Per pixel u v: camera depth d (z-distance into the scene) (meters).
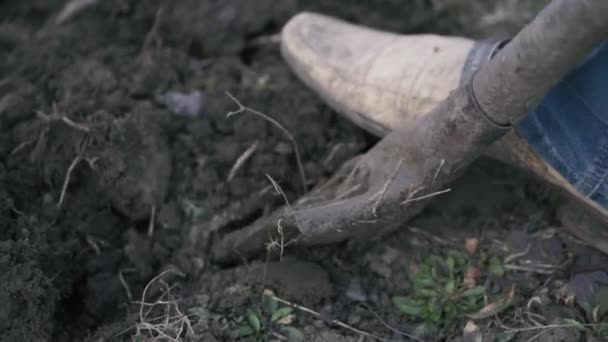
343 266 1.37
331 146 1.52
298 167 1.49
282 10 1.75
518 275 1.34
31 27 1.85
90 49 1.68
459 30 1.80
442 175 1.16
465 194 1.46
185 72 1.65
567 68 0.99
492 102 1.04
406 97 1.34
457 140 1.11
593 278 1.29
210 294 1.32
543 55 0.97
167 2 1.77
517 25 1.75
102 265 1.36
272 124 1.51
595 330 1.22
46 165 1.43
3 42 1.79
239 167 1.46
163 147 1.47
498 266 1.34
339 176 1.33
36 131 1.46
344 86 1.43
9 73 1.64
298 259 1.36
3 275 1.19
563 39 0.95
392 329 1.28
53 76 1.58
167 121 1.51
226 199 1.44
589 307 1.25
